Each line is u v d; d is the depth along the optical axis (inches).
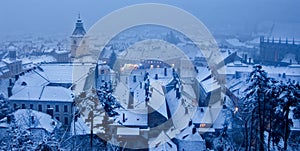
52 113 2310.5
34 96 2487.7
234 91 2443.4
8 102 2395.4
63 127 2023.9
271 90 1072.2
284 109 1087.0
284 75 3513.8
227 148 1407.5
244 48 6446.9
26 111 1804.9
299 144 1364.4
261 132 1122.0
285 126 1138.0
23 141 687.1
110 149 1099.9
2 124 1369.3
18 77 2842.0
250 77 1115.3
